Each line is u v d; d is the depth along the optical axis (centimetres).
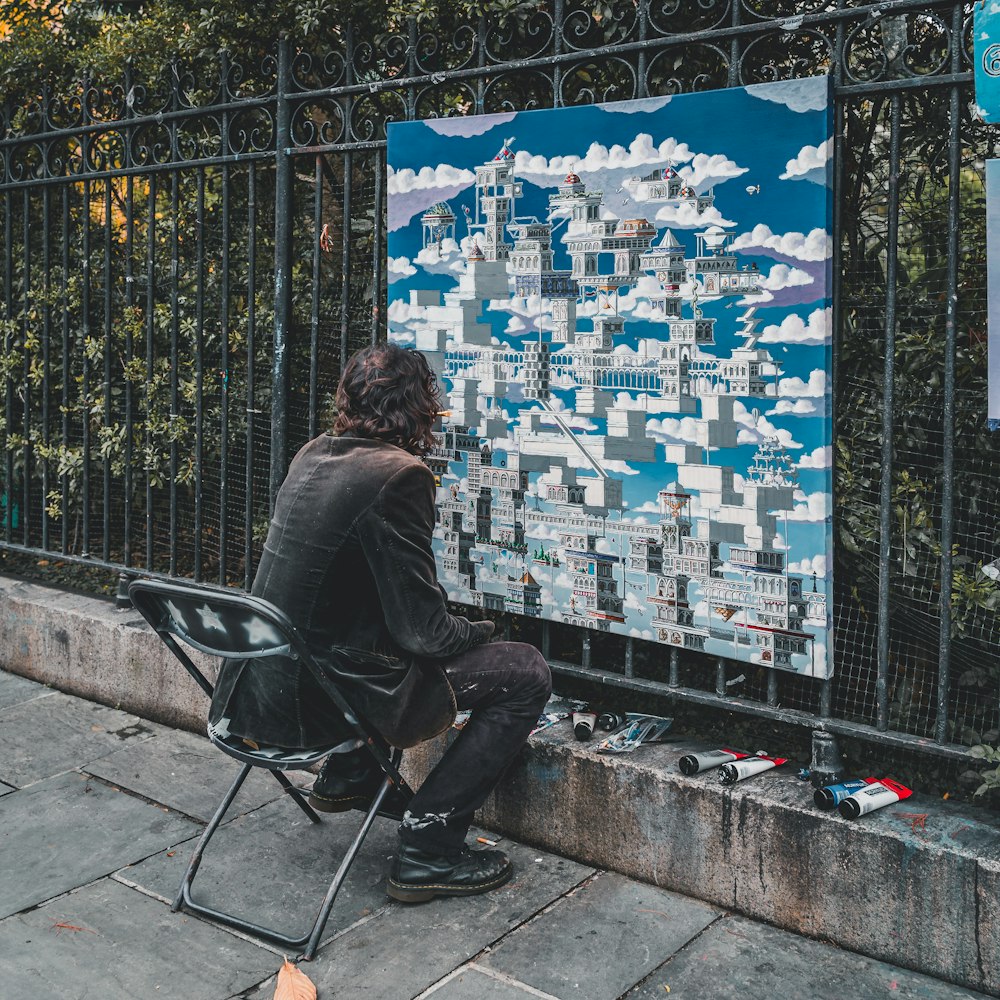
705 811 298
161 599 290
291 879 315
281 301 397
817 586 289
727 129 291
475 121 338
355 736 289
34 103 509
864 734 290
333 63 381
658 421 312
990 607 287
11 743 414
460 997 261
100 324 516
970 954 261
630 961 275
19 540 551
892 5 271
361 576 280
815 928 284
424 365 296
